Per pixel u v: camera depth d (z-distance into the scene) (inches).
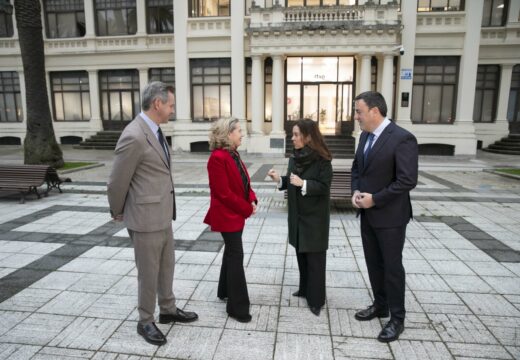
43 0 847.1
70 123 877.8
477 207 304.8
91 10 822.5
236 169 131.0
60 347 118.6
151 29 821.9
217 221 129.4
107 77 857.5
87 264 185.0
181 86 733.9
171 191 124.0
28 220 262.5
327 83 742.5
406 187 114.7
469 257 195.8
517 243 217.6
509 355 114.6
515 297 151.9
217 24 716.7
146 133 114.0
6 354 114.9
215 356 114.3
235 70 706.2
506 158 665.6
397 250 121.6
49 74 876.6
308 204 133.1
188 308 143.5
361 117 121.6
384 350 117.3
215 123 131.6
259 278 170.7
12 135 908.6
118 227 246.4
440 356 114.2
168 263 128.2
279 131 681.0
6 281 165.8
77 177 446.6
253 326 131.0
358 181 130.6
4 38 871.7
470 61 669.9
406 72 665.6
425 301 148.5
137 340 122.5
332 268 181.8
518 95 778.8
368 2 634.2
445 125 682.8
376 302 135.3
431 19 676.7
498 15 743.7
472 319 135.0
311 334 126.1
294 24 645.9
